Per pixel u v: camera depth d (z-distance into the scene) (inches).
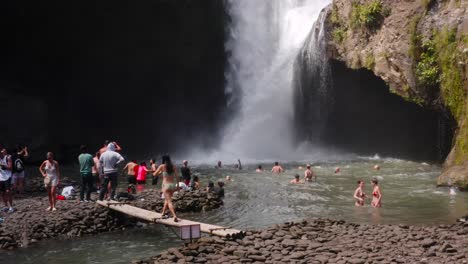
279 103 1576.0
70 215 573.6
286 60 1579.7
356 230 510.6
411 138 1374.3
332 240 474.9
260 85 1620.3
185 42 1604.3
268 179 959.0
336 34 1218.0
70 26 1432.1
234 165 1257.4
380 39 1082.7
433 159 1245.1
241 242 466.6
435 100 982.4
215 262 410.9
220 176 1013.8
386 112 1392.7
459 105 877.8
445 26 926.4
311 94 1464.1
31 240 522.3
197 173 1070.4
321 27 1306.6
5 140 1293.1
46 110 1435.8
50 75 1473.9
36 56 1433.3
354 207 681.0
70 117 1509.6
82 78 1519.4
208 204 682.8
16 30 1369.3
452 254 420.2
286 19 1640.0
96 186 761.6
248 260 411.5
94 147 1518.2
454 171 807.7
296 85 1521.9
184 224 506.9
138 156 1561.3
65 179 900.0
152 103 1640.0
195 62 1646.2
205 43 1646.2
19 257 476.4
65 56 1471.5
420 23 991.6
